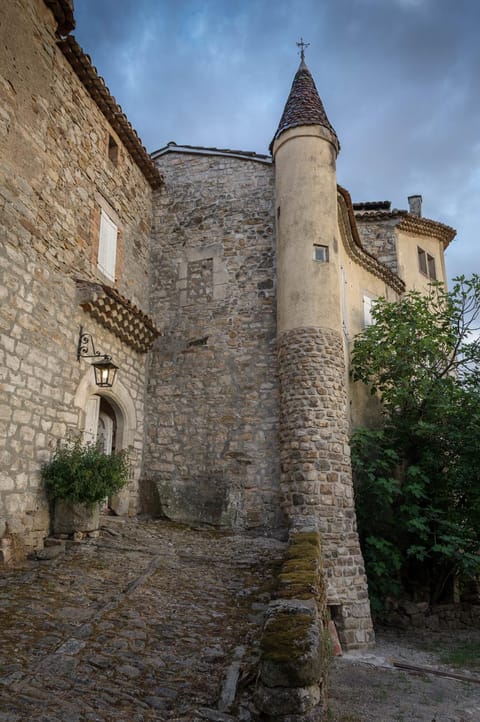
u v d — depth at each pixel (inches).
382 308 488.7
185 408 399.5
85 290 318.7
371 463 394.6
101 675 147.3
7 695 131.9
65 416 298.4
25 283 271.6
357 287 489.1
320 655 127.6
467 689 258.7
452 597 437.1
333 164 405.4
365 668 278.4
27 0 288.8
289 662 120.3
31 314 274.8
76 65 333.7
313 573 190.5
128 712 129.6
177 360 412.8
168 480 385.4
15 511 251.6
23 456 260.7
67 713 126.3
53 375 290.2
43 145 296.5
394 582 382.0
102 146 371.9
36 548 262.4
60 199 311.4
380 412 461.4
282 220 391.9
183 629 182.4
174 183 456.8
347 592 314.5
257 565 266.2
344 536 325.1
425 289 595.8
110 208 377.4
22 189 274.1
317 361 354.9
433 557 413.1
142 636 173.5
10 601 193.8
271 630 133.1
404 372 436.5
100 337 344.8
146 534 317.7
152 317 428.8
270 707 118.3
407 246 591.2
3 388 250.2
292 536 267.6
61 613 186.4
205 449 385.4
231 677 146.8
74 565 242.5
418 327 442.3
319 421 342.6
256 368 390.9
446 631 387.2
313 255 377.1
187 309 422.6
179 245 440.5
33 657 153.1
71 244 319.9
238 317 406.6
